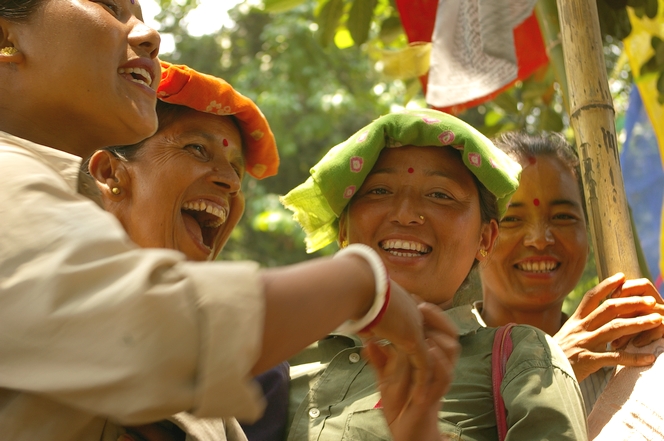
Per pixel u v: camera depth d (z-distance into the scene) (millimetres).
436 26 2639
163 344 988
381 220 2283
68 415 1151
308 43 8977
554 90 4227
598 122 2236
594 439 2016
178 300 1008
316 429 2078
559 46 2895
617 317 2209
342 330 1198
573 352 2184
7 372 1003
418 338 1240
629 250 2211
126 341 986
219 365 995
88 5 1424
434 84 2574
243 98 2340
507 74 2477
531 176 2848
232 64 10547
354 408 2076
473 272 2496
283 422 2156
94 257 1037
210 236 2424
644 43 3225
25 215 1058
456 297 2465
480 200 2367
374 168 2330
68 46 1391
